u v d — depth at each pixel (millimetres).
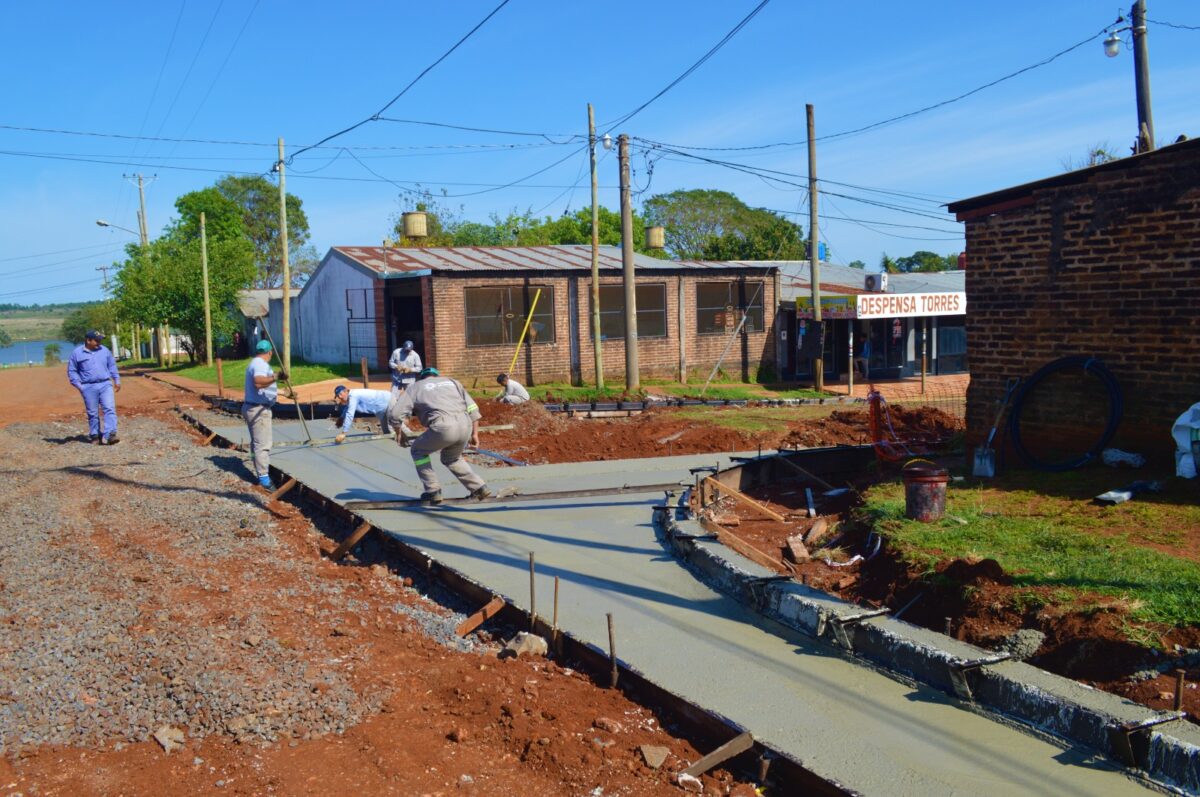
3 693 5441
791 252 53438
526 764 4758
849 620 5934
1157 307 8383
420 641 6598
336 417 18391
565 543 8656
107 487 12055
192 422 18812
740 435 16656
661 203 64812
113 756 4812
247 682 5586
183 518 10227
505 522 9500
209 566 8398
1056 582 5992
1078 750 4547
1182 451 7977
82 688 5527
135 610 6938
